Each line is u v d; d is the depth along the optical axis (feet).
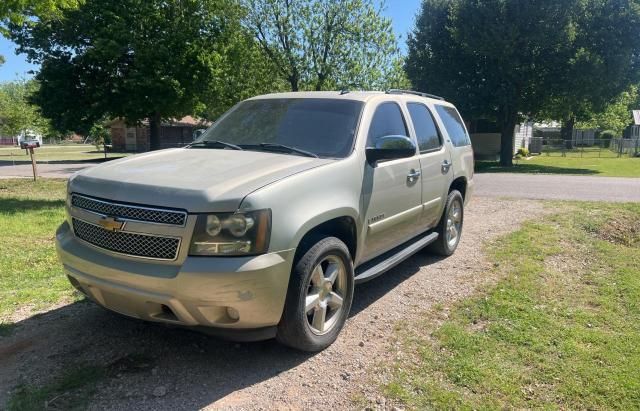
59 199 41.55
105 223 11.06
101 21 76.74
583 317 14.71
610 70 76.38
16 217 30.60
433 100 21.18
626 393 10.79
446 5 86.89
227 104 98.27
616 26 75.61
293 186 11.54
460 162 21.67
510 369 11.77
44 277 18.58
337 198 12.73
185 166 12.41
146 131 173.68
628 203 34.32
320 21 94.02
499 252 21.68
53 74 79.77
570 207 32.94
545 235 24.75
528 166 85.30
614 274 18.78
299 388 11.04
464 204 23.13
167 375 11.47
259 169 12.00
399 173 15.85
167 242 10.52
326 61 96.68
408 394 10.82
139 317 11.45
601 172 70.85
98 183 11.75
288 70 97.66
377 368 11.88
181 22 80.33
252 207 10.53
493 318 14.62
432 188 18.54
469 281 17.97
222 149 14.55
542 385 11.13
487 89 83.30
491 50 77.25
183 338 13.33
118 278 10.91
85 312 14.98
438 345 12.99
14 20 36.17
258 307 10.73
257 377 11.47
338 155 13.82
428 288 17.28
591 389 10.95
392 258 16.25
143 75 77.82
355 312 15.21
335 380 11.38
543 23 74.90
